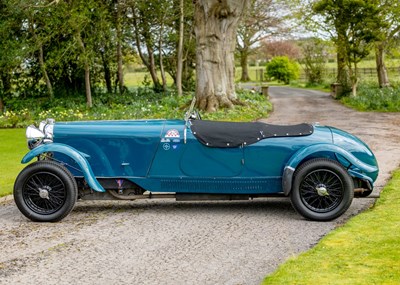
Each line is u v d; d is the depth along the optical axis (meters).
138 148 7.11
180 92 30.17
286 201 8.00
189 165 7.07
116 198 7.27
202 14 23.17
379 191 8.04
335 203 6.75
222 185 7.08
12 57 26.17
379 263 4.88
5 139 17.14
